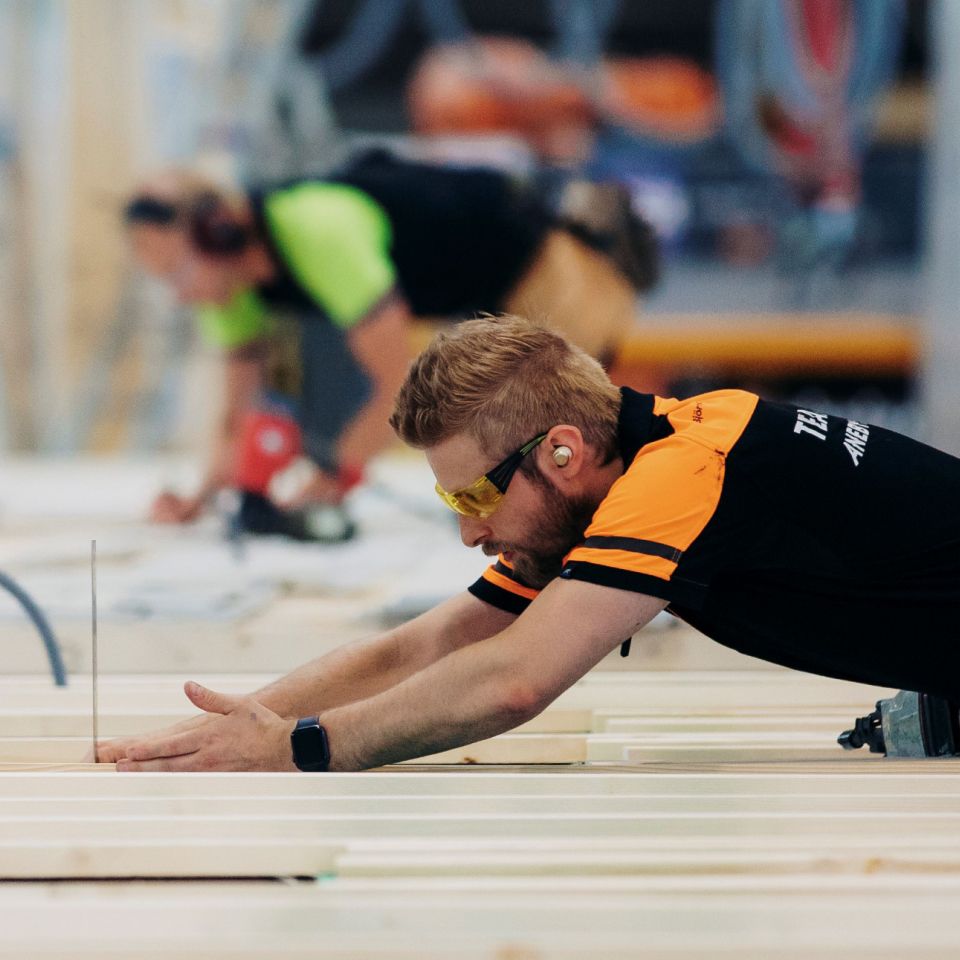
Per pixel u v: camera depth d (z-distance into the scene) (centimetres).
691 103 2338
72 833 462
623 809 484
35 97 2273
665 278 2392
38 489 1914
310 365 1454
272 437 1384
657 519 482
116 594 1089
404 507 1698
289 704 591
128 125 2291
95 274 2302
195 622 959
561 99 2352
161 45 2280
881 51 2298
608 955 354
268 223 1234
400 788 505
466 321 532
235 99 2316
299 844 447
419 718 503
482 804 486
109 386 2314
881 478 508
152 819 463
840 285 2405
